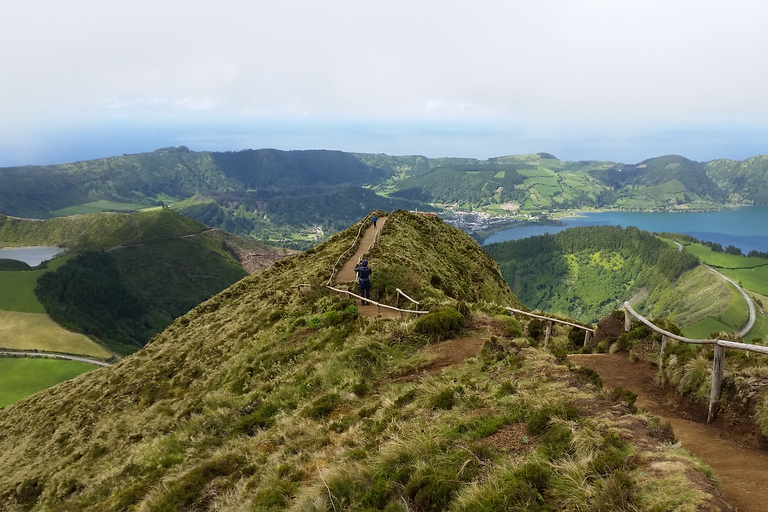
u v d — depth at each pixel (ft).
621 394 23.67
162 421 53.47
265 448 32.63
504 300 149.07
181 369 75.46
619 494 15.34
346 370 41.50
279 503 22.99
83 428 69.05
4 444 87.10
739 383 23.08
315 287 78.89
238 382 54.75
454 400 28.25
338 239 150.30
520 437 21.84
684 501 14.32
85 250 654.12
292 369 49.96
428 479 19.62
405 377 37.70
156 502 28.94
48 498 48.34
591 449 18.62
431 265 114.93
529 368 30.86
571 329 50.08
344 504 21.08
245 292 125.18
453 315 45.03
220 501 26.68
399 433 25.84
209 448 38.50
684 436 21.72
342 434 29.91
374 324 50.70
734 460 18.60
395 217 168.25
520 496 16.84
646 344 36.60
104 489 40.32
